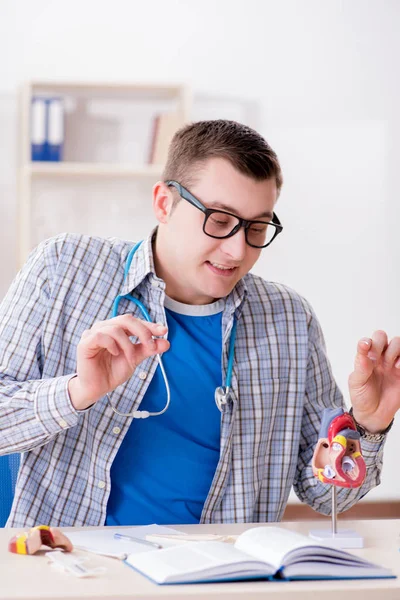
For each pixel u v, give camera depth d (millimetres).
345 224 4758
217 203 1474
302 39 4742
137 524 1542
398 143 4789
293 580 1024
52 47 4574
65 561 1075
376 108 4777
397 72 4793
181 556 1062
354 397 1461
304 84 4738
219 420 1617
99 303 1620
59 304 1598
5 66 4523
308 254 4734
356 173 4766
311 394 1762
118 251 1672
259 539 1108
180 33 4676
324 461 1293
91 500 1552
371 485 1611
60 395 1387
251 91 4715
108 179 4574
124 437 1569
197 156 1505
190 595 957
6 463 1664
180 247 1522
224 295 1540
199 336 1645
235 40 4703
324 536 1248
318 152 4746
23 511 1536
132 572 1048
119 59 4629
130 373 1343
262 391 1664
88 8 4602
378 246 4777
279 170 1539
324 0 4746
